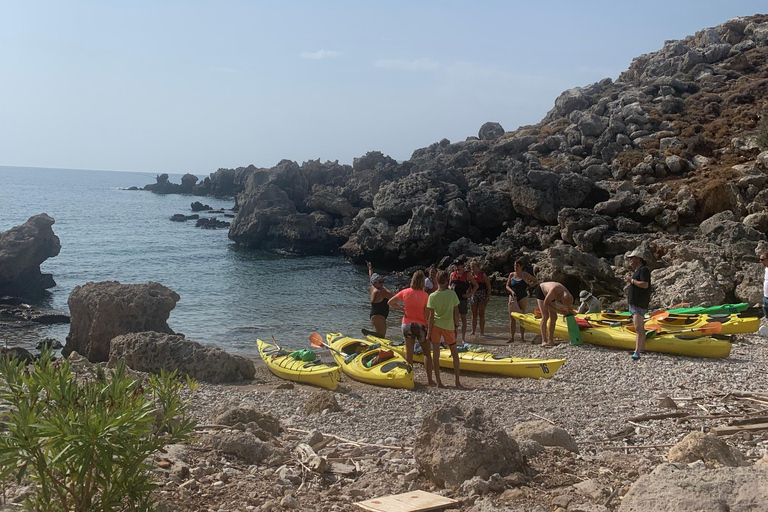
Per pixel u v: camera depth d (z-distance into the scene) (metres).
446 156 52.09
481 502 4.76
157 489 4.93
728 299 24.16
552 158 47.03
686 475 4.40
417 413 8.93
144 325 16.25
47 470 3.85
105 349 16.14
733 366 11.84
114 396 3.99
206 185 134.75
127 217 78.81
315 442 6.85
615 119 47.28
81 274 35.81
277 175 56.03
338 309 24.98
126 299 16.11
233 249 48.53
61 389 4.04
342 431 7.88
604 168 41.06
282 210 48.56
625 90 56.78
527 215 36.75
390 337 18.84
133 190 168.50
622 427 7.89
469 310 23.48
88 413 3.77
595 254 30.84
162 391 4.45
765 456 5.36
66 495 4.04
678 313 15.66
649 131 46.03
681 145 41.81
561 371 11.84
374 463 6.17
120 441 3.79
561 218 32.69
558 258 28.25
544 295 14.38
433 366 10.95
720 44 59.62
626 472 5.66
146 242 52.28
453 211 38.03
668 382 10.69
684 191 31.88
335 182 59.25
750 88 49.62
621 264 28.92
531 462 5.88
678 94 53.41
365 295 28.95
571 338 14.25
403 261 38.81
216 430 6.76
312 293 29.44
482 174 45.78
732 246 26.11
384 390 10.70
